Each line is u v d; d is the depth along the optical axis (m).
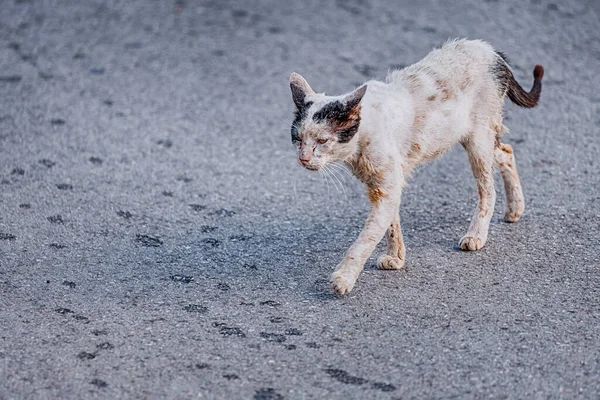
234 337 6.95
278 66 13.65
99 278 7.98
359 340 6.88
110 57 13.87
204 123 11.94
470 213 9.44
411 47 14.13
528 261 8.23
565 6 15.73
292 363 6.55
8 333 6.94
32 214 9.26
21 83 12.84
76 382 6.28
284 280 7.99
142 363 6.54
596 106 12.18
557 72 13.23
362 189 10.12
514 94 9.01
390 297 7.60
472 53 8.43
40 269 8.11
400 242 8.15
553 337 6.87
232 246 8.74
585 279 7.85
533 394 6.12
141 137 11.44
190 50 14.20
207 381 6.31
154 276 8.05
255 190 10.12
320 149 7.40
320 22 15.23
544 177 10.22
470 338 6.88
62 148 10.98
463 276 7.96
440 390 6.18
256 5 16.00
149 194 9.91
